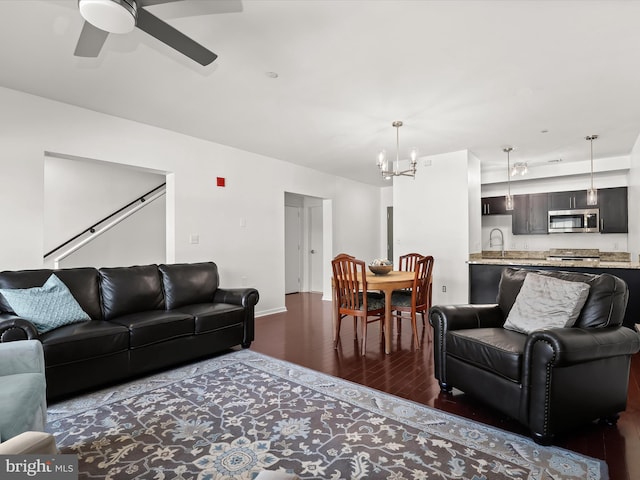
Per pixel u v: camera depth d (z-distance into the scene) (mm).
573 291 2223
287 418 2131
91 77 2758
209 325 3215
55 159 4980
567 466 1666
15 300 2506
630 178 5207
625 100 3191
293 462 1701
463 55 2424
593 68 2600
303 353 3418
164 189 6082
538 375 1846
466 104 3273
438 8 1928
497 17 2004
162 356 2889
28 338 2238
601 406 1999
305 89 2969
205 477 1590
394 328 4383
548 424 1814
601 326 2119
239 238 4824
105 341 2549
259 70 2639
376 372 2906
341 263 3666
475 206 5262
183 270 3682
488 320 2643
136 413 2197
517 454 1766
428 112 3477
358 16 2002
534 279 2562
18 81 2818
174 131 4086
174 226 4098
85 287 3008
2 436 1170
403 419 2121
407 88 2938
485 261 4672
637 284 3668
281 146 4711
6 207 2916
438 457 1739
